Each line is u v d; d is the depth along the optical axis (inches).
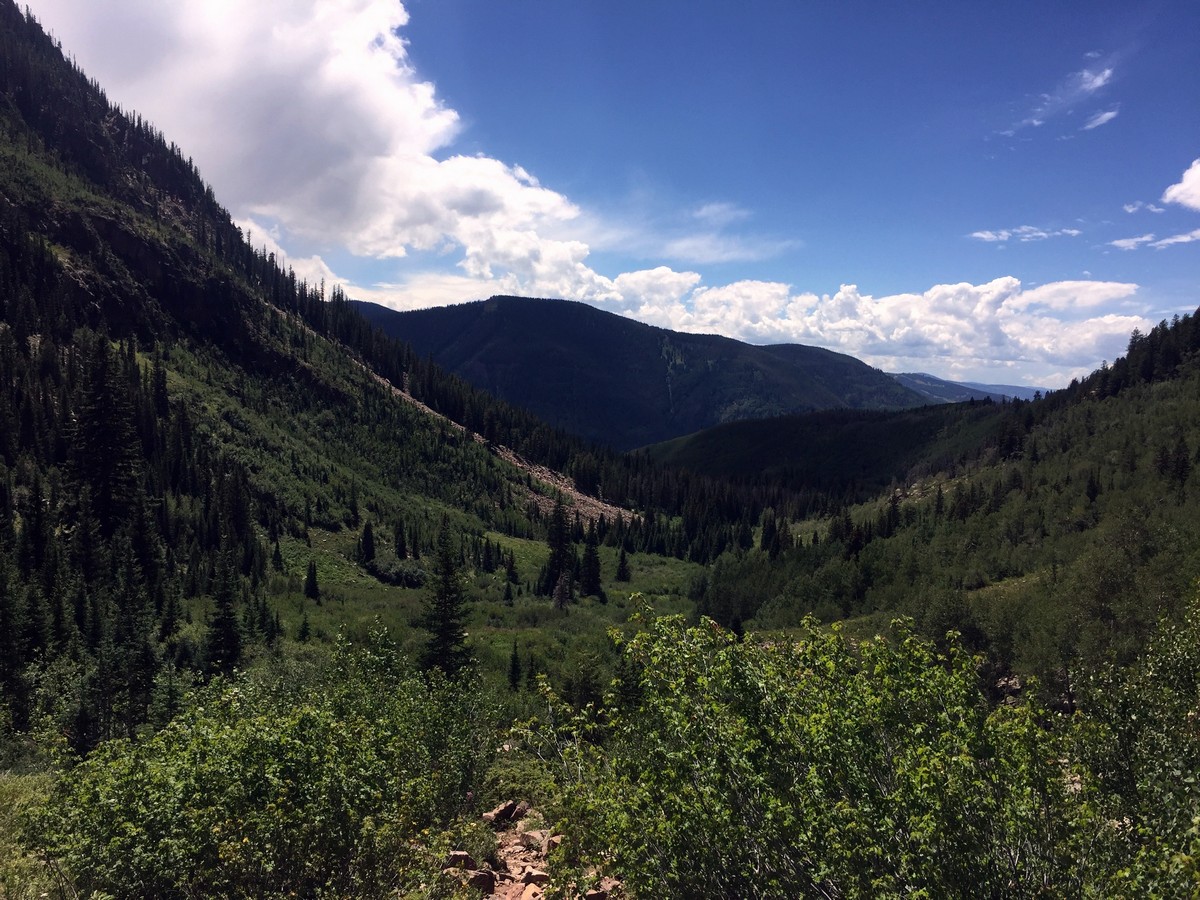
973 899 222.1
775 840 255.1
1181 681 456.1
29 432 3134.8
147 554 2529.5
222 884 314.3
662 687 310.7
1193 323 5452.8
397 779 398.3
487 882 428.5
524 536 5433.1
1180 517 2070.6
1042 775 248.8
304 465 4589.1
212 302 5841.5
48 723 1023.0
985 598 2030.0
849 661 309.4
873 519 4500.5
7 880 340.8
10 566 2005.4
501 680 1898.4
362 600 3110.2
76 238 5290.4
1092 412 5068.9
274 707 492.4
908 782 234.4
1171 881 183.0
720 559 4906.5
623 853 287.6
